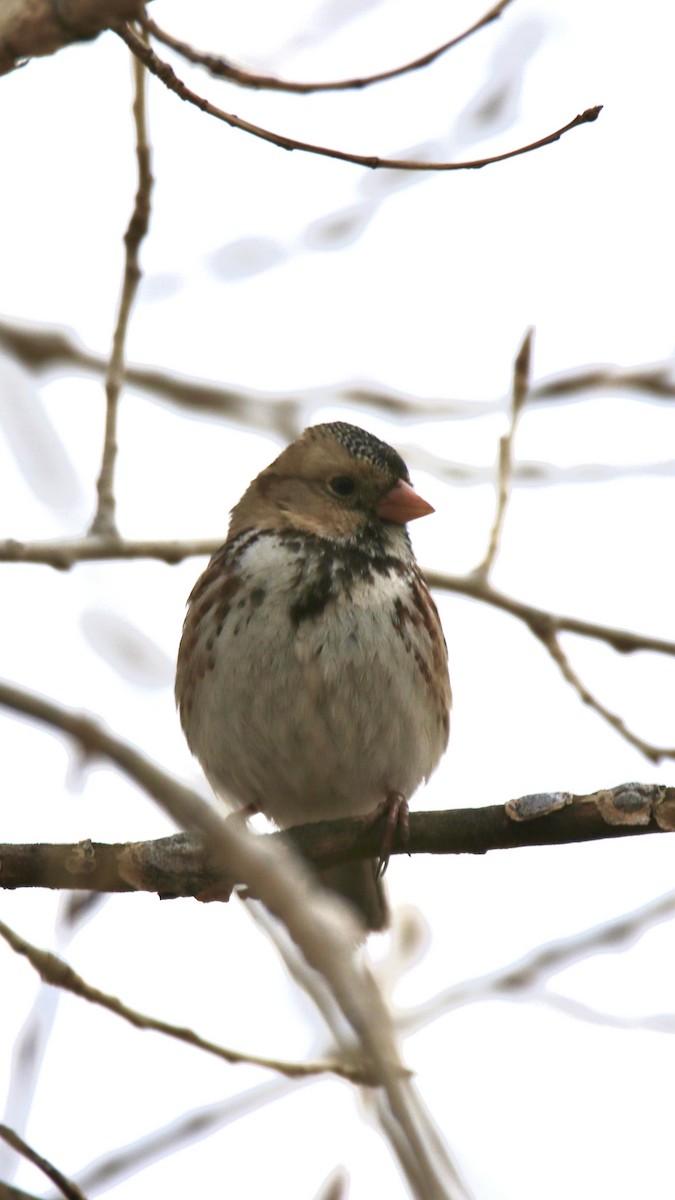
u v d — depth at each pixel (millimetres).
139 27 8078
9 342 14609
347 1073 8938
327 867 9656
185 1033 8766
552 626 12625
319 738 10836
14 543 11430
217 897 8938
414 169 7918
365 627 10758
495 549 12891
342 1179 8391
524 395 12953
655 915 10836
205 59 7535
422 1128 8227
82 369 14617
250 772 11148
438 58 7766
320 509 11227
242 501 11898
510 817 9078
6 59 6250
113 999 8664
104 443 11742
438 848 9352
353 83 7664
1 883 8891
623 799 8859
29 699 4922
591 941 10805
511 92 12438
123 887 8898
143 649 11398
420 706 11008
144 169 10852
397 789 11219
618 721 12062
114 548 11617
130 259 11352
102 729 4945
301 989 9812
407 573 11227
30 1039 8648
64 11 6117
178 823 5441
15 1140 7629
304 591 10836
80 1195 7629
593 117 8000
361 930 11336
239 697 10805
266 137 7672
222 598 10938
